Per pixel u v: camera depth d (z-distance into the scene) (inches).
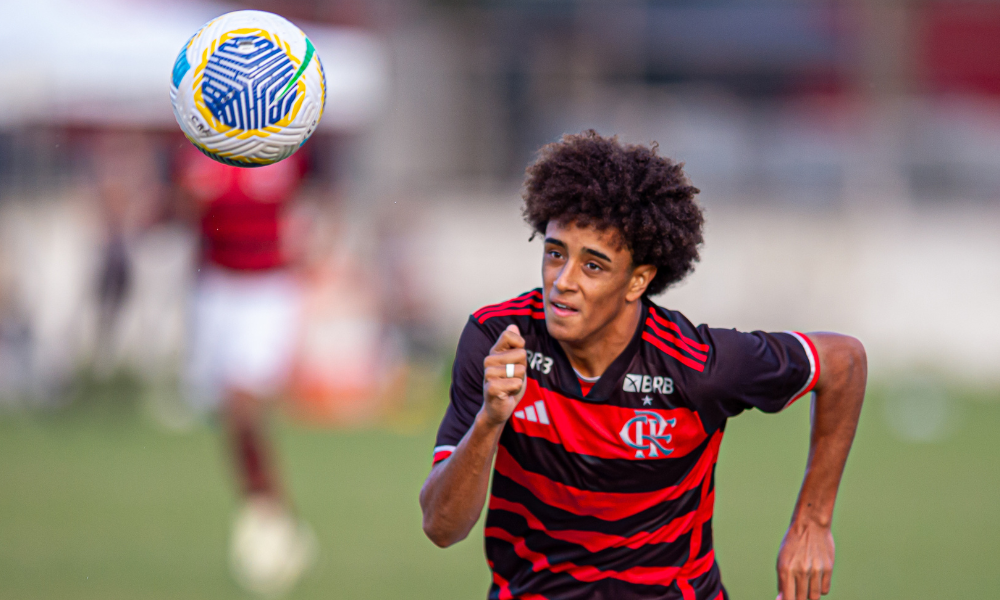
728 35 2023.9
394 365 1565.0
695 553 446.0
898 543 923.4
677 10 2032.5
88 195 1643.7
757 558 869.8
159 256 1638.8
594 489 423.8
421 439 1375.5
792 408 1659.7
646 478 422.9
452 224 1961.1
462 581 816.3
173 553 877.2
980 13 2006.6
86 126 1619.1
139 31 1534.2
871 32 2005.4
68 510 1009.5
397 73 1963.6
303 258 1204.5
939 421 1483.8
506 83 2018.9
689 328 425.7
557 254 394.3
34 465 1194.0
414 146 1983.3
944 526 979.9
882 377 1796.3
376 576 824.3
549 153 406.0
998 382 1803.6
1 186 1638.8
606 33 2030.0
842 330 1892.2
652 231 387.9
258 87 398.9
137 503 1038.4
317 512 1012.5
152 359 1651.1
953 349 1865.2
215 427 1393.9
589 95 2043.6
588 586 434.3
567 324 390.6
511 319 427.8
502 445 430.6
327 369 1480.1
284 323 920.9
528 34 2022.6
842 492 1110.4
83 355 1615.4
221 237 907.4
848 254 1905.8
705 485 440.5
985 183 1998.0
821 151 2005.4
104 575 812.6
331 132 1914.4
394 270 1604.3
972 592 788.0
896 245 1905.8
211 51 401.1
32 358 1549.0
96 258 1535.4
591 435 416.5
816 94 2026.3
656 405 414.9
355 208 1861.5
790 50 2025.1
